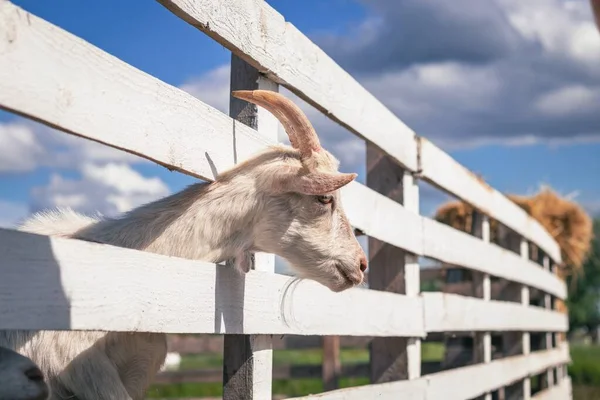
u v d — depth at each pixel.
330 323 4.00
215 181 3.24
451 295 5.86
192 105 3.03
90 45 2.47
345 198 4.04
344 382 13.66
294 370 9.01
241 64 3.66
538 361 9.19
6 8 2.14
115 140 2.58
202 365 17.47
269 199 3.32
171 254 3.17
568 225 12.42
